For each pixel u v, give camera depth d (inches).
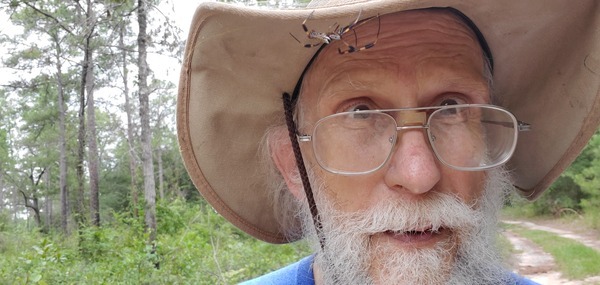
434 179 10.3
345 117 11.1
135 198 117.3
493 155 11.5
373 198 10.9
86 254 76.5
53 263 55.2
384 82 10.9
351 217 11.1
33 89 185.3
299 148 12.6
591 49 11.4
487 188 11.7
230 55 12.1
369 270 11.1
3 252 105.1
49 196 349.1
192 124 13.8
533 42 12.2
